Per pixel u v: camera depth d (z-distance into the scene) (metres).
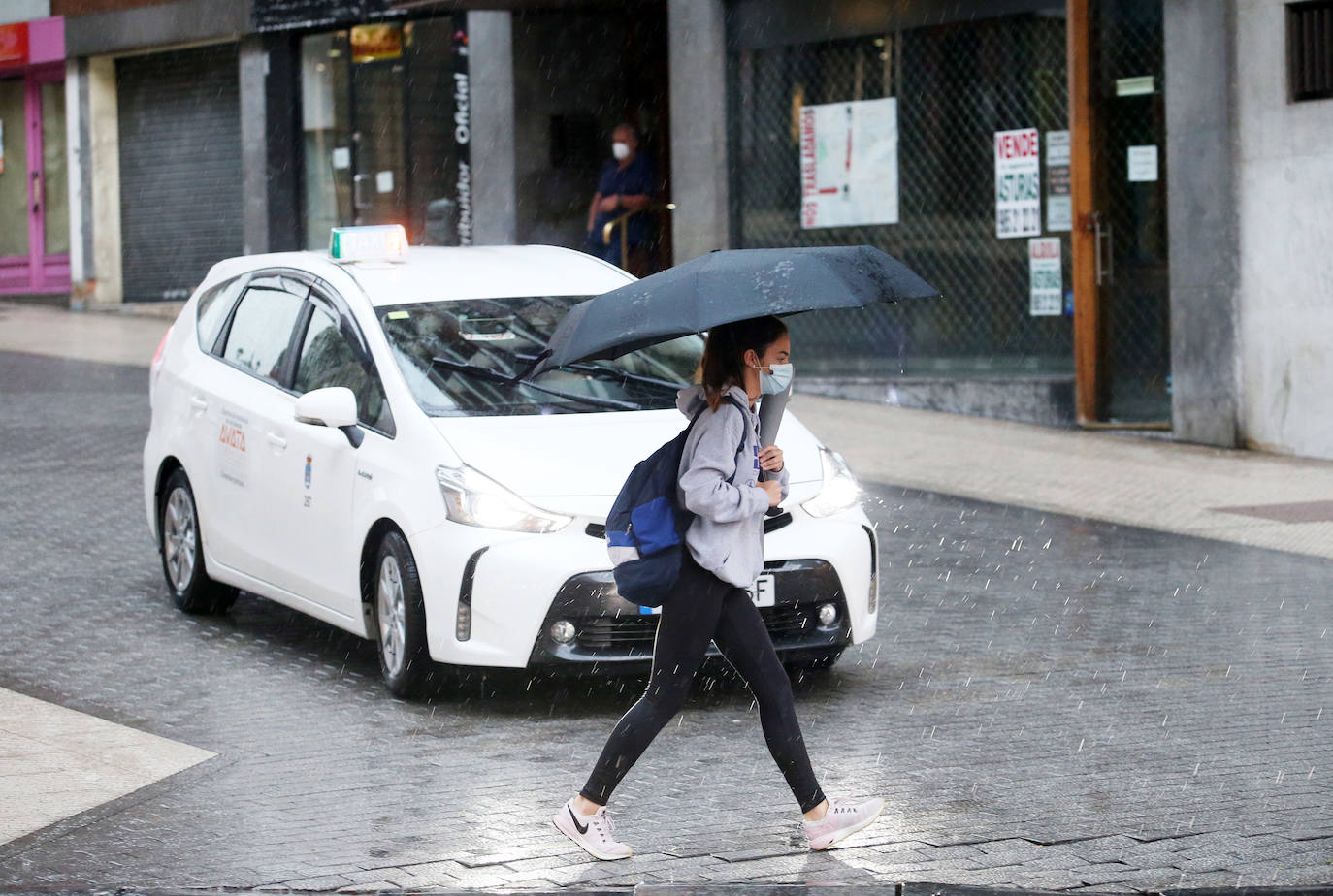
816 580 15.33
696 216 38.16
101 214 52.56
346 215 47.00
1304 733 14.46
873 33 35.59
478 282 17.64
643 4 42.59
